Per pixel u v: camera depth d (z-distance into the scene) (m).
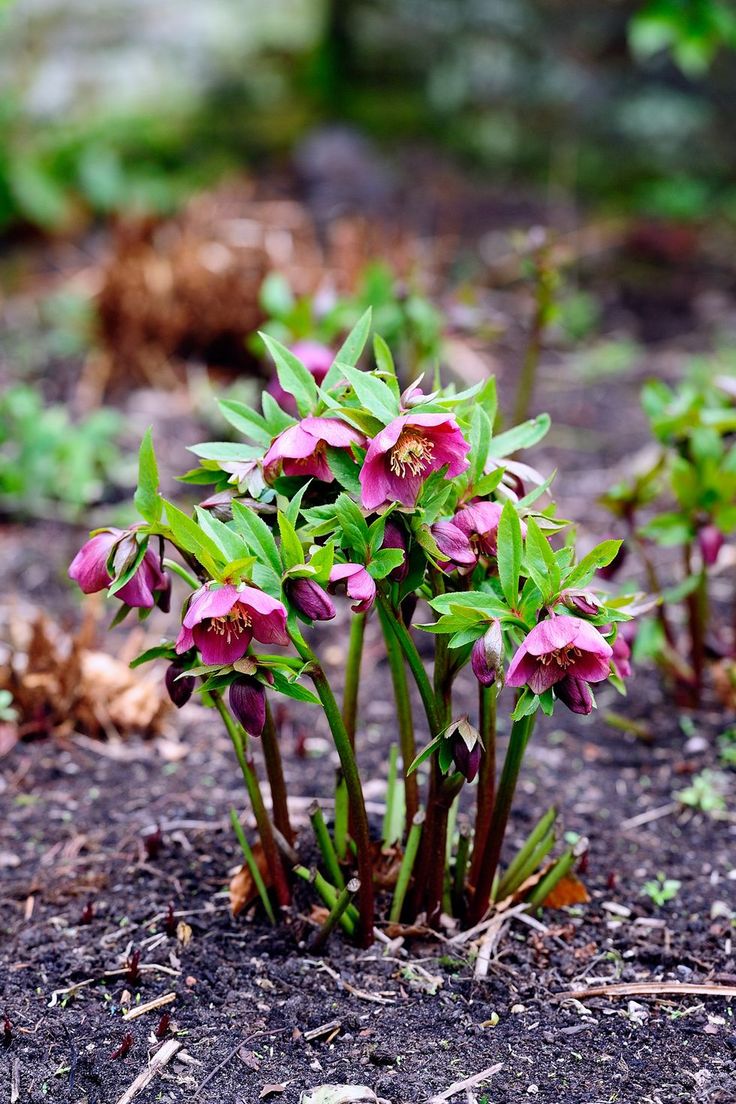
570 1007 2.29
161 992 2.31
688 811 3.03
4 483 4.68
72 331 6.18
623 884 2.71
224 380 5.73
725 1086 2.06
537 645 1.80
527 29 8.91
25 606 4.10
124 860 2.77
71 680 3.36
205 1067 2.11
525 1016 2.26
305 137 8.45
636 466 5.11
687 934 2.53
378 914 2.49
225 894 2.63
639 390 6.05
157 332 5.74
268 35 8.78
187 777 3.16
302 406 2.03
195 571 2.07
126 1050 2.14
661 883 2.72
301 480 2.02
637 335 6.77
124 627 4.00
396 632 2.09
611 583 4.17
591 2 8.85
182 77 8.47
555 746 3.35
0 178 7.48
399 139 8.80
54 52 8.23
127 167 8.09
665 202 8.44
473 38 8.93
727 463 3.08
